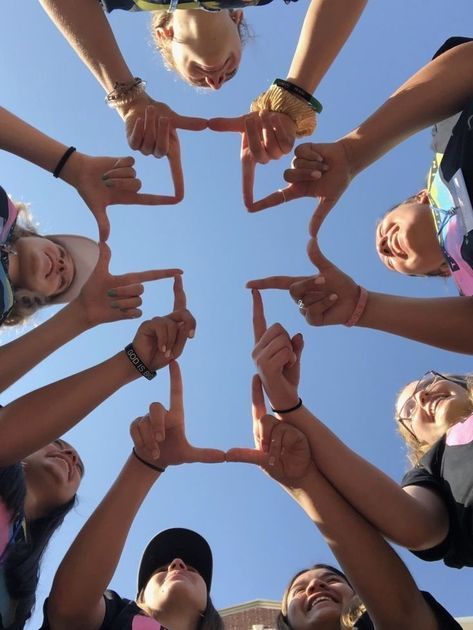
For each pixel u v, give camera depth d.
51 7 0.81
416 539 0.73
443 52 0.75
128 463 0.79
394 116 0.73
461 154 0.67
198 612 0.85
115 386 0.77
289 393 0.77
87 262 1.15
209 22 0.80
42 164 0.82
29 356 0.78
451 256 0.74
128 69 0.83
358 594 0.74
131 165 0.81
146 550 0.93
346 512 0.74
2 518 0.71
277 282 0.81
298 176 0.76
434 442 1.00
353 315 0.77
